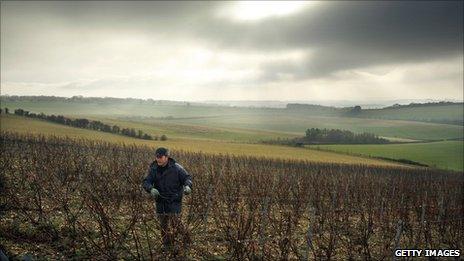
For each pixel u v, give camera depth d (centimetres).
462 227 1344
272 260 862
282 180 2139
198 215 1084
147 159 2569
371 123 16700
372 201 1738
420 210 1627
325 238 1121
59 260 772
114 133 8194
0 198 1108
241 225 888
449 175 5181
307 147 8681
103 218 830
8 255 762
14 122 7781
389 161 7575
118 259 805
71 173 1616
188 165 2564
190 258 852
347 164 5438
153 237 960
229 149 7100
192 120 16625
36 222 952
